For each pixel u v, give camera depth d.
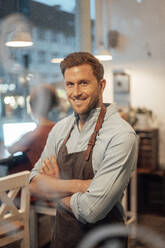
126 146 1.07
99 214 1.07
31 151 1.55
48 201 1.58
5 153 1.58
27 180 1.50
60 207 1.18
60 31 1.96
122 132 1.09
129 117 3.15
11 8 1.89
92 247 1.09
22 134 1.61
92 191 1.07
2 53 1.73
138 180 2.99
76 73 1.11
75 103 1.14
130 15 2.89
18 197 1.58
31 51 1.78
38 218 1.68
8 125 1.65
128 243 1.04
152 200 2.82
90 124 1.16
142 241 1.02
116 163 1.07
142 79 3.09
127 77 3.10
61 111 1.56
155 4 2.81
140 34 2.92
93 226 1.12
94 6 2.82
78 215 1.10
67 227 1.16
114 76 3.09
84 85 1.12
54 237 1.22
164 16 2.81
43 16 1.94
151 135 3.05
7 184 1.44
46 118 1.56
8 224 1.47
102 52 2.50
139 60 3.04
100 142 1.12
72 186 1.14
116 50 2.97
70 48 1.95
